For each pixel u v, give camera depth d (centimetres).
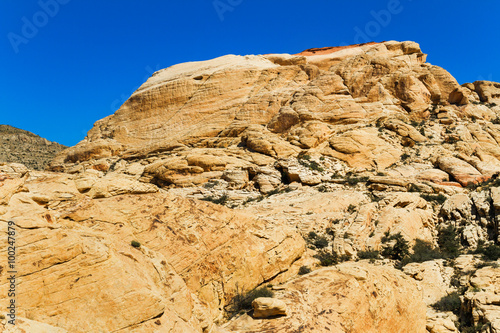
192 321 1566
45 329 1153
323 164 4059
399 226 2883
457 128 4650
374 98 4772
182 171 4184
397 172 4022
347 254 2642
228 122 4922
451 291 2327
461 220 3127
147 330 1304
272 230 2402
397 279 2156
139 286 1359
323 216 3025
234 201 3672
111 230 1816
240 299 1973
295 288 1945
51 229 1320
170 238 1995
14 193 1384
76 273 1291
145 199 2127
